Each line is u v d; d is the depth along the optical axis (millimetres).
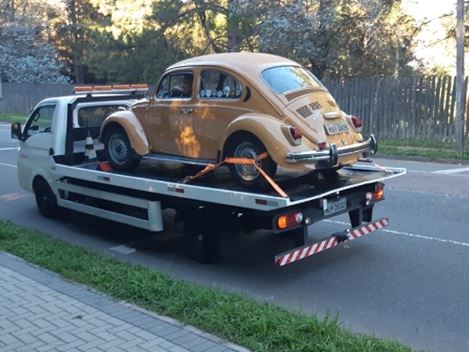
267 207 6281
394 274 7004
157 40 31172
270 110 6809
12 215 10438
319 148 6680
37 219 10117
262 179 6750
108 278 6285
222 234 8680
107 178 8266
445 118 18938
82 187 9000
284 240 8492
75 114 9562
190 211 7531
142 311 5434
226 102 7145
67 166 9211
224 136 7012
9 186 13133
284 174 7117
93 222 9883
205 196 6891
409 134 19859
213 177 7629
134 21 31109
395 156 17500
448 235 8523
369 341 4715
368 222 7684
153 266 7484
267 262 7590
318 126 6824
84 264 6832
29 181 10305
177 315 5309
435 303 6105
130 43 31125
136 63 31562
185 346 4668
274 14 23234
